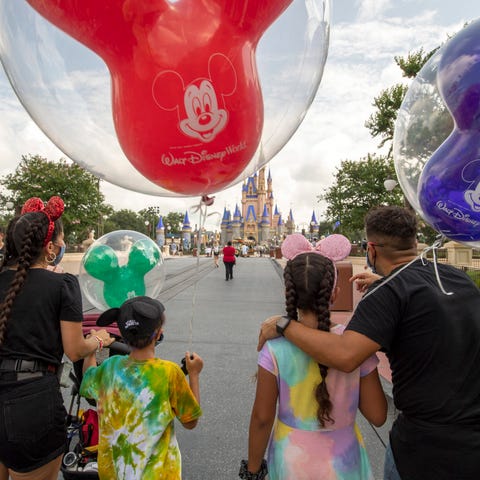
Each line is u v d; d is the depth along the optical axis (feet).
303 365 5.08
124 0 4.40
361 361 4.77
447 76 4.57
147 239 8.21
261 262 104.17
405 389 4.86
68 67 5.08
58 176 83.71
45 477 5.98
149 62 4.63
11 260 6.37
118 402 5.99
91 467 7.59
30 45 5.07
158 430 5.91
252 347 20.02
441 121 4.90
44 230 6.17
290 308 5.14
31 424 5.62
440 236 5.20
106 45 4.69
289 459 5.01
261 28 4.91
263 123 5.40
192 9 4.60
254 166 6.02
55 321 5.97
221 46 4.66
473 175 4.50
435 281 5.06
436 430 4.58
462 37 4.58
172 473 6.01
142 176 5.77
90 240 74.08
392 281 5.10
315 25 5.40
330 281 5.21
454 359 4.68
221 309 31.27
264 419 5.23
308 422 5.06
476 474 4.43
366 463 5.30
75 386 8.12
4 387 5.64
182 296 38.47
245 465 5.64
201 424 11.71
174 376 6.13
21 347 5.73
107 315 6.41
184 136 4.82
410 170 5.33
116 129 5.16
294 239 6.05
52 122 5.40
